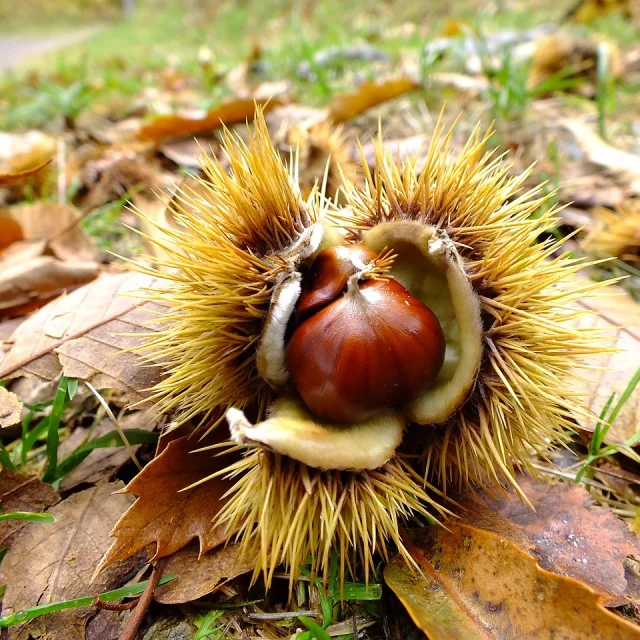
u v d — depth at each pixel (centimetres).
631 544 11
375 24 71
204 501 12
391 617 11
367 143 25
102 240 21
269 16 95
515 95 27
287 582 12
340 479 11
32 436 14
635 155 24
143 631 11
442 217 12
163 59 61
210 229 12
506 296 11
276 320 12
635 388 14
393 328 11
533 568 10
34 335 14
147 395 13
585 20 56
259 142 12
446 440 12
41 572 11
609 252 19
